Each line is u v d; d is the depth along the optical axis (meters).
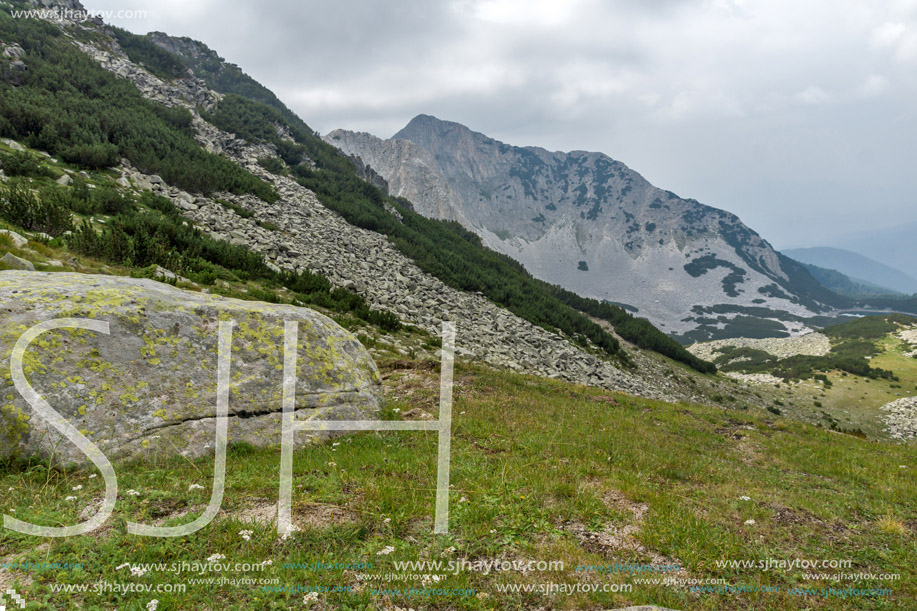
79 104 35.19
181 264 18.56
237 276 21.45
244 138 56.41
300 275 24.80
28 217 16.81
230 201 34.84
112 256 16.73
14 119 28.42
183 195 30.83
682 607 4.13
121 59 56.72
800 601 4.45
